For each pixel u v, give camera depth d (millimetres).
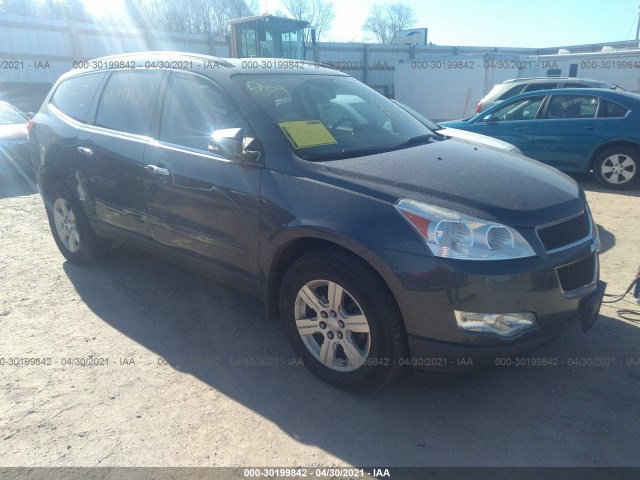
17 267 4855
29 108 19391
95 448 2539
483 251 2471
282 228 2916
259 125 3207
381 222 2588
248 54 15367
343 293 2768
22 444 2568
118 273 4648
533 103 8234
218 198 3256
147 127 3846
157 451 2518
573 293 2723
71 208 4625
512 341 2527
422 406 2820
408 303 2523
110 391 2980
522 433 2605
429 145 3580
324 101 3732
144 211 3840
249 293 3344
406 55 29281
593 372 3064
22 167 8641
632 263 4648
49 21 20469
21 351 3400
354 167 2930
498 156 3449
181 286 4371
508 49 32031
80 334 3615
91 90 4465
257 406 2840
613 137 7480
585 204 3049
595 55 15844
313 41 16125
